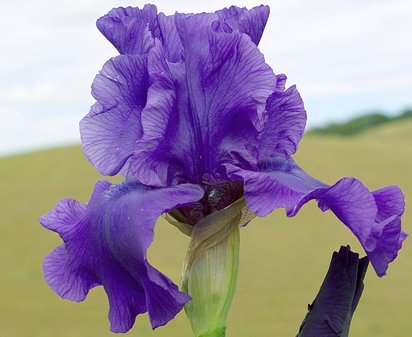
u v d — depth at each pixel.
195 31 0.29
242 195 0.30
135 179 0.30
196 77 0.29
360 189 0.26
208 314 0.30
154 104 0.28
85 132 0.30
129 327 0.27
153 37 0.31
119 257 0.27
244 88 0.29
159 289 0.26
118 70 0.30
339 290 0.29
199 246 0.30
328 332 0.29
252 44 0.29
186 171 0.29
